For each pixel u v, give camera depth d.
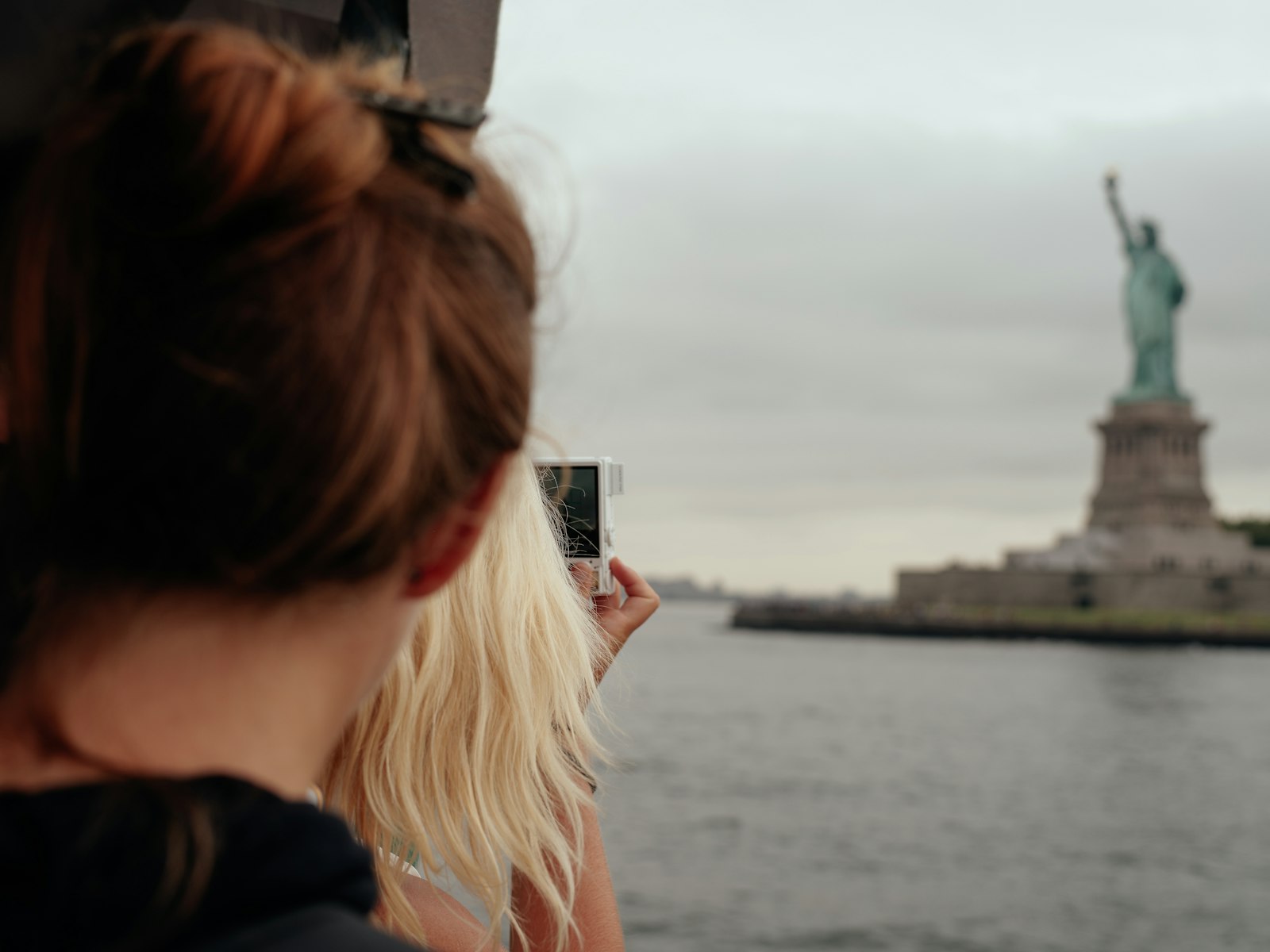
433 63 1.23
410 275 0.61
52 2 0.77
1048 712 57.75
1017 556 109.50
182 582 0.61
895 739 46.56
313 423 0.58
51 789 0.57
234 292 0.58
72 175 0.59
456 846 1.19
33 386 0.59
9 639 0.63
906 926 19.22
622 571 1.46
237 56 0.61
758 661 94.81
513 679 1.19
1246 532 117.75
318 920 0.56
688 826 26.98
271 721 0.64
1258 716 56.88
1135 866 24.31
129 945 0.53
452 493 0.64
